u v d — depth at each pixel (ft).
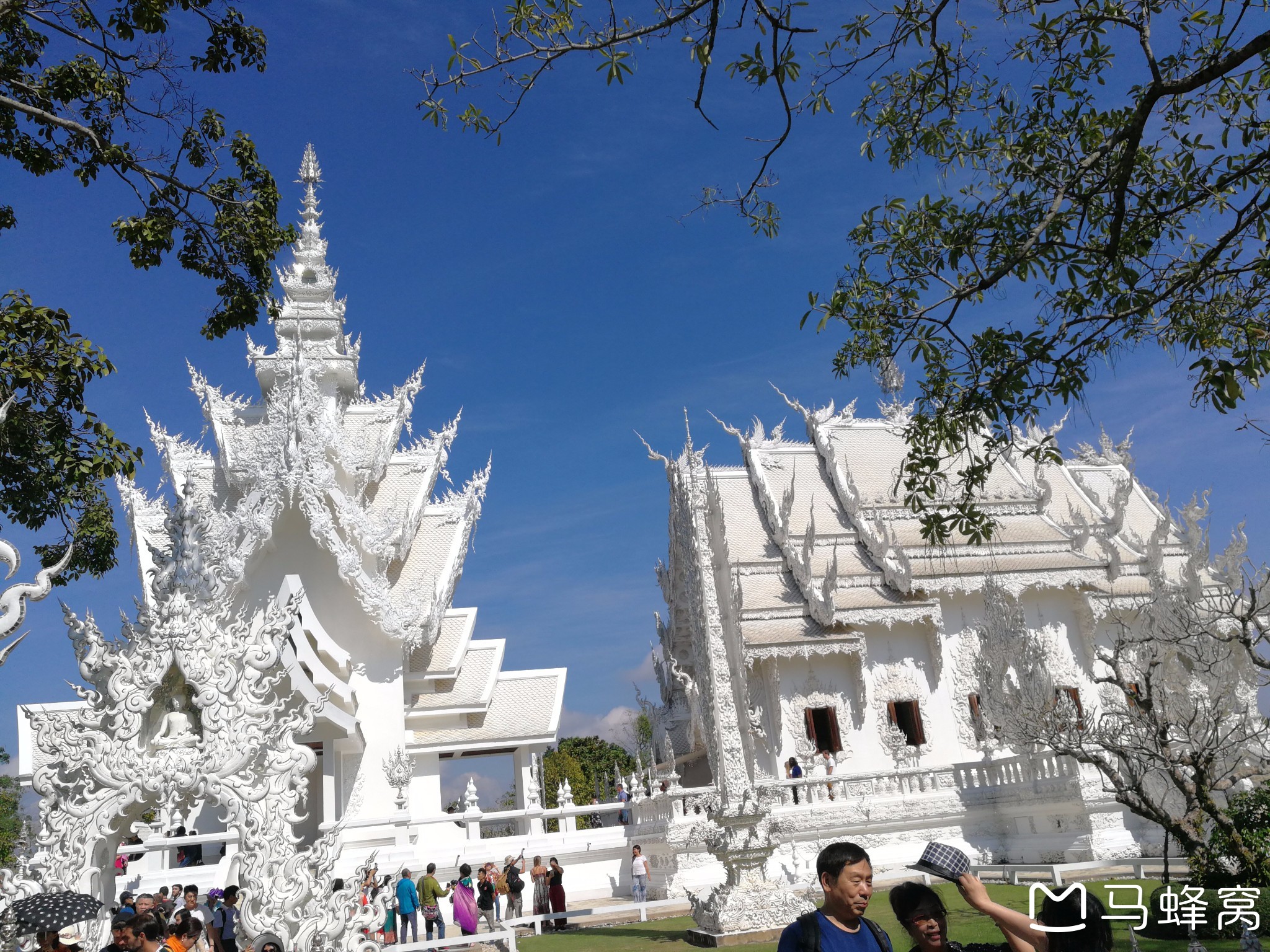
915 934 15.56
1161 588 63.52
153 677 36.17
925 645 104.37
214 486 107.65
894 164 35.17
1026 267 31.86
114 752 35.35
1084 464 127.03
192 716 37.22
